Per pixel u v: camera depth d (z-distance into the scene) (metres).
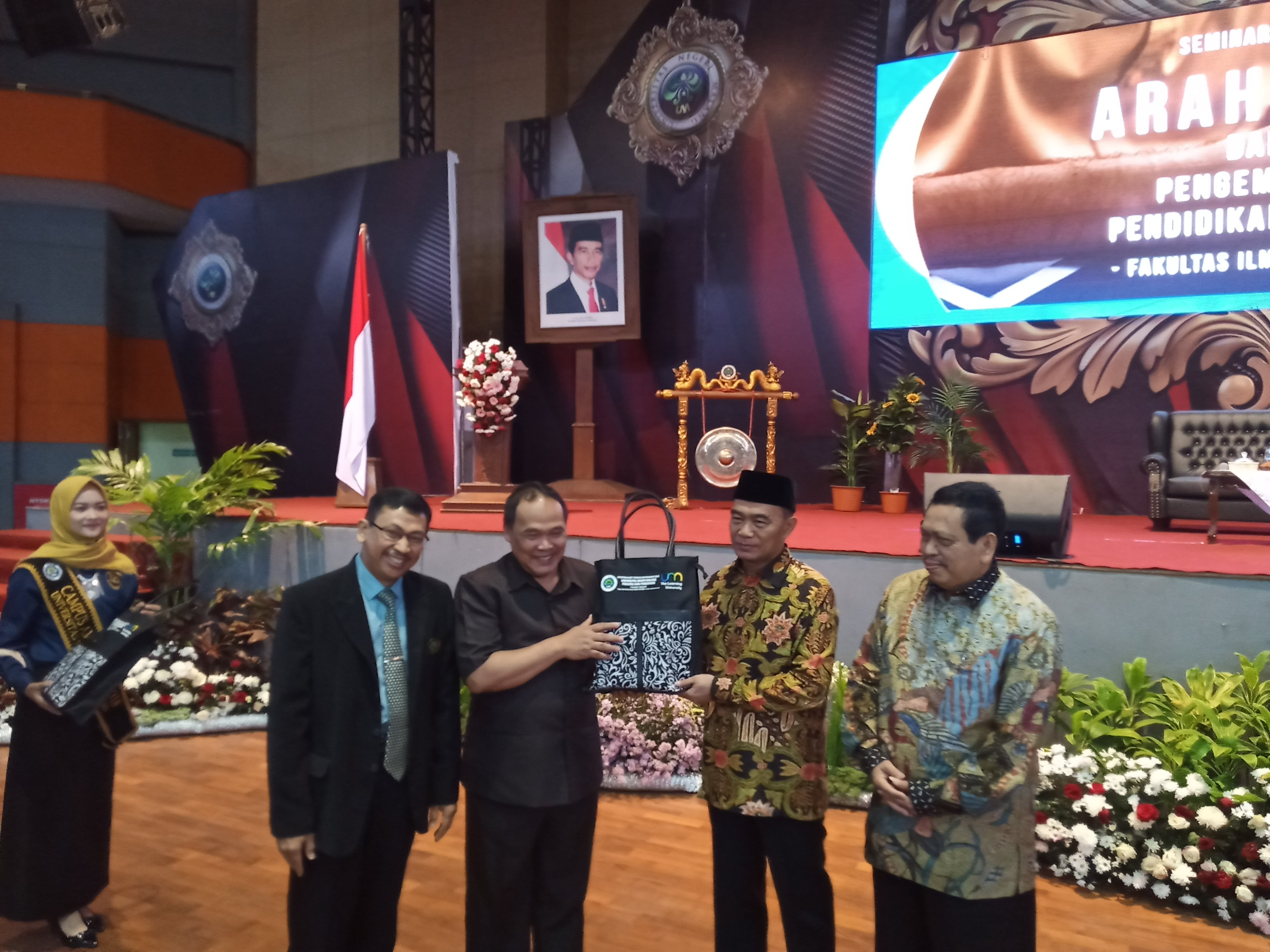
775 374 7.61
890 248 7.64
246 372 9.36
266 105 11.66
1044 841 3.21
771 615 2.07
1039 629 1.79
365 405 6.48
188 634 5.27
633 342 8.70
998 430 7.35
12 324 11.14
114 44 11.84
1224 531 5.62
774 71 8.05
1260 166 6.43
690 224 8.42
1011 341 7.27
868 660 2.01
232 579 5.78
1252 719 3.29
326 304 8.80
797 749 2.06
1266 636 3.50
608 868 3.16
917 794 1.81
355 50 11.01
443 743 2.15
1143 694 3.61
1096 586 3.80
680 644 2.03
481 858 2.07
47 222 11.25
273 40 11.56
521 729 2.05
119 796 3.84
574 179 8.91
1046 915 2.87
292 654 2.00
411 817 2.12
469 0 9.92
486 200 9.88
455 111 10.03
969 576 1.84
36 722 2.61
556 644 1.99
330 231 8.73
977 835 1.79
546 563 2.08
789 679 2.00
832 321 7.92
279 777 1.96
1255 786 3.13
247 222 9.22
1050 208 7.08
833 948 2.08
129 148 10.77
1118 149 6.85
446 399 8.19
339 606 2.03
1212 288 6.61
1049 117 7.05
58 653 2.68
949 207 7.42
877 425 7.35
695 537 4.92
